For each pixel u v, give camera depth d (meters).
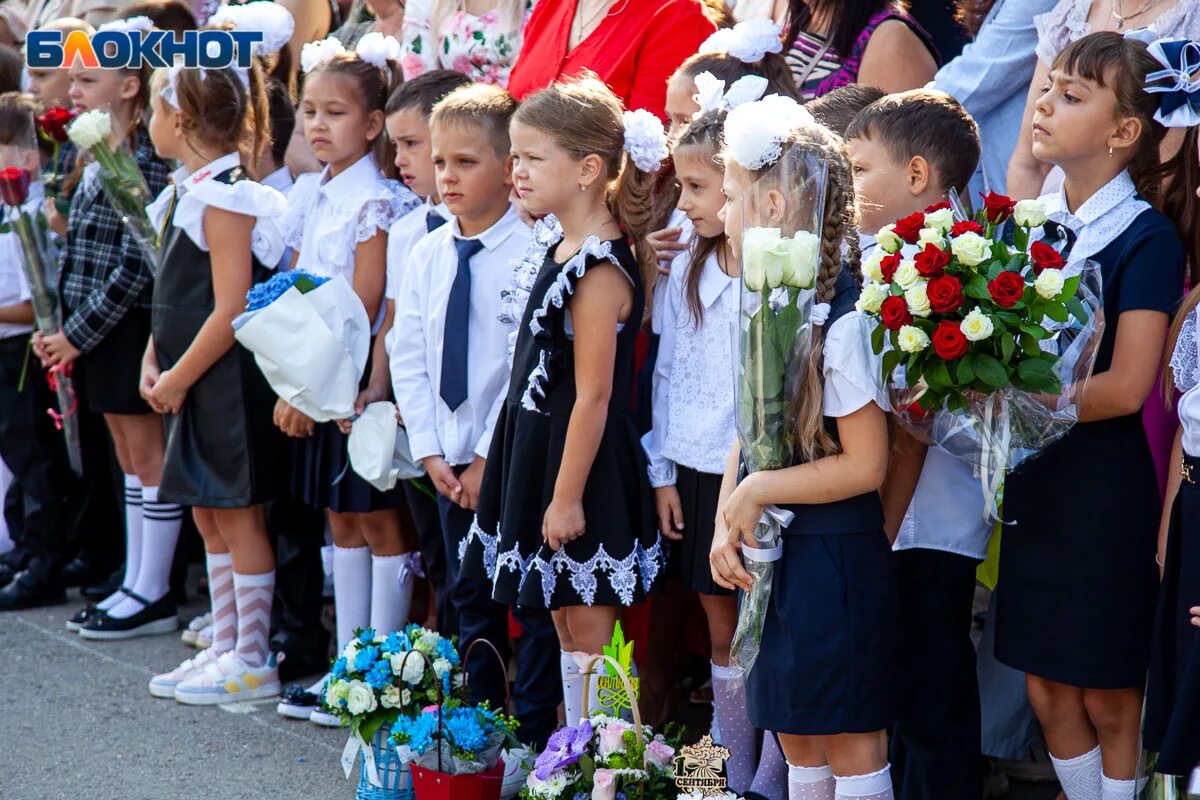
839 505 4.45
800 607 4.41
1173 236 4.71
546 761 4.92
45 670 7.61
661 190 6.24
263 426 6.97
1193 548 4.40
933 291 4.13
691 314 5.59
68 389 8.23
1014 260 4.20
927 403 4.30
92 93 8.25
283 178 7.71
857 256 4.61
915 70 6.62
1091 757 4.97
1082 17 5.75
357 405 6.60
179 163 8.05
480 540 5.78
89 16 9.92
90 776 6.25
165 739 6.66
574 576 5.51
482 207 6.18
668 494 5.66
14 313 8.62
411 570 6.96
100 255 8.02
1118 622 4.69
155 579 8.21
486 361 6.17
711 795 4.68
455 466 6.27
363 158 7.14
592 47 6.95
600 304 5.38
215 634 7.34
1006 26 6.21
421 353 6.38
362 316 6.67
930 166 5.03
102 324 7.82
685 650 6.73
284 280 6.57
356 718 5.53
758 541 4.47
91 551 9.09
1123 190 4.78
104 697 7.21
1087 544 4.70
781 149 4.33
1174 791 4.60
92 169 8.18
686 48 6.93
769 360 4.35
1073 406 4.36
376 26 8.84
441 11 7.91
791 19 6.92
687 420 5.57
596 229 5.59
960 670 5.05
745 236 4.35
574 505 5.43
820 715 4.38
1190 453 4.46
